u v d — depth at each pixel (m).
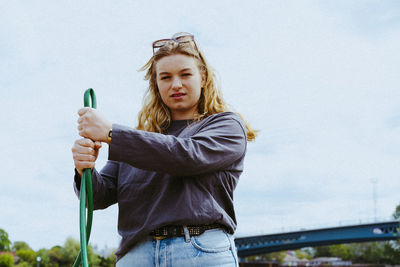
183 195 1.60
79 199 1.63
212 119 1.79
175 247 1.58
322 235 49.00
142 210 1.66
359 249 103.62
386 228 46.12
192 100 1.84
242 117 1.99
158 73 1.85
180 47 1.81
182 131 1.86
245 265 54.78
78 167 1.58
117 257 1.75
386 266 74.31
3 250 68.81
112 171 1.89
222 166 1.67
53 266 62.38
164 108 1.96
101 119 1.53
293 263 102.56
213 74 1.92
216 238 1.62
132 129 1.53
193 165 1.55
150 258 1.59
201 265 1.58
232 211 1.72
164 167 1.53
